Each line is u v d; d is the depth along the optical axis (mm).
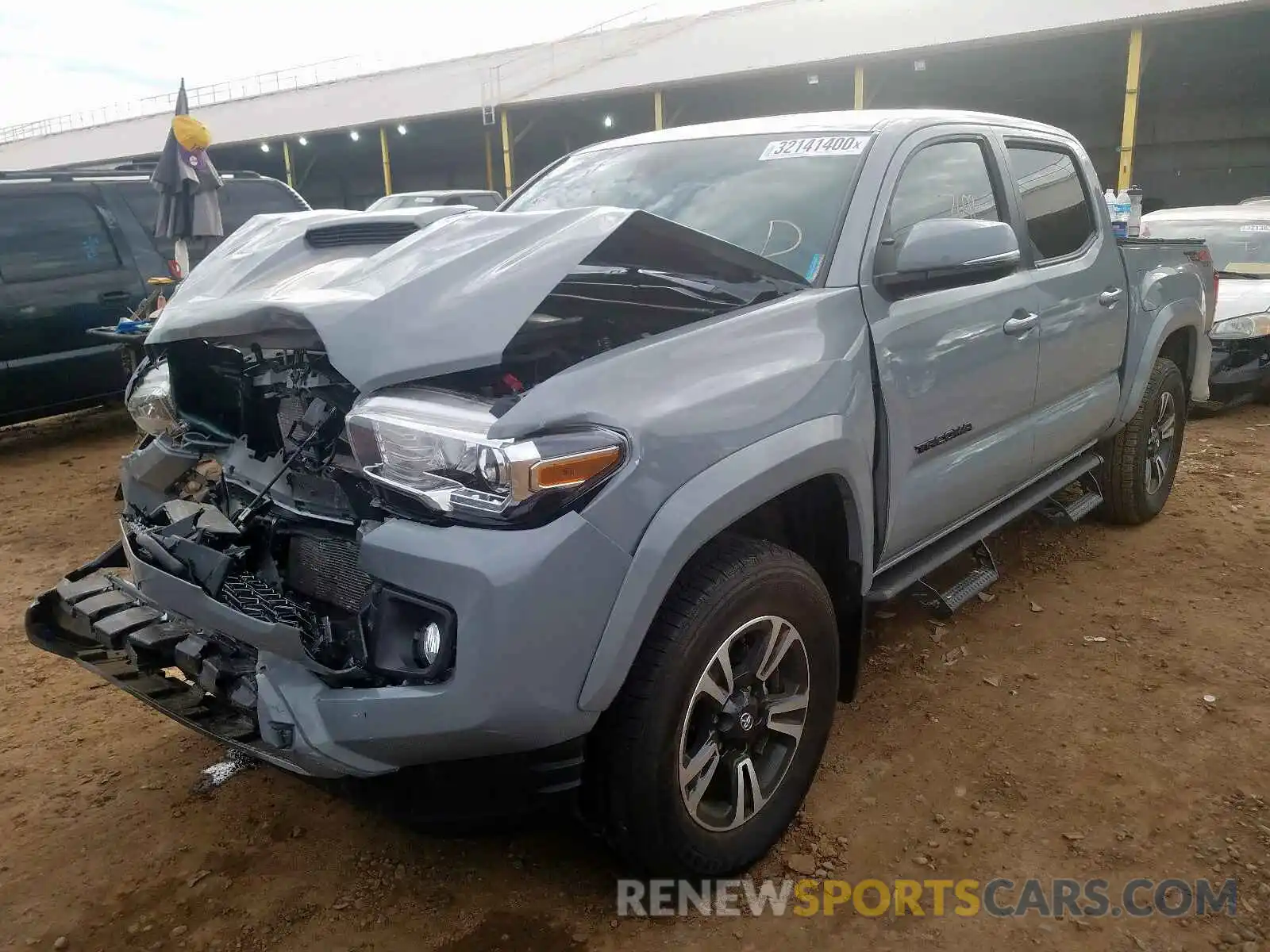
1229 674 3396
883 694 3326
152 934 2307
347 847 2607
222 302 2453
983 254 2637
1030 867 2469
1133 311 4309
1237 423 7355
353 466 2250
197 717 2311
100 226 7387
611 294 2643
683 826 2221
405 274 2195
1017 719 3156
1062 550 4598
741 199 3027
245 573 2410
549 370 2400
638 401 2055
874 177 2895
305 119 29672
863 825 2645
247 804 2811
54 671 3709
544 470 1880
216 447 2756
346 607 2240
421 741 1920
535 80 24578
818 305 2547
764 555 2303
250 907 2389
